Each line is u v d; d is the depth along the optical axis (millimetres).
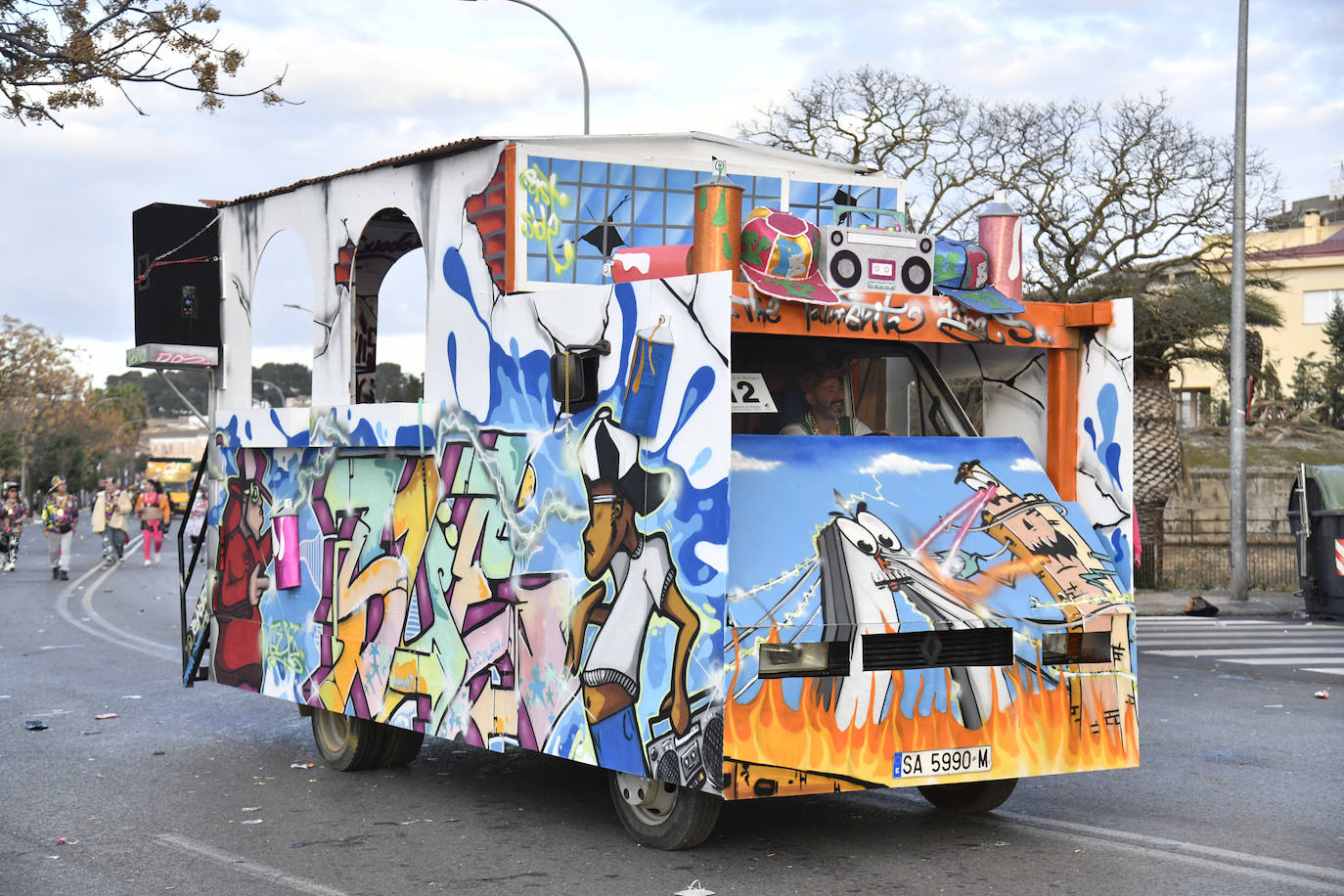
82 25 7914
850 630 5695
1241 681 12586
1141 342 25172
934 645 5941
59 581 25344
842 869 5895
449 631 7074
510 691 6625
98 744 9203
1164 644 15891
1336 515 18812
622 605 5988
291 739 9430
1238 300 21578
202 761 8609
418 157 7391
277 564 8562
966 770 5941
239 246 9352
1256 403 42812
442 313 7258
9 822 6961
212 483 9445
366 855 6227
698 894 5484
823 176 7938
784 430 6457
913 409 7066
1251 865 5992
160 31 8008
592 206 7055
